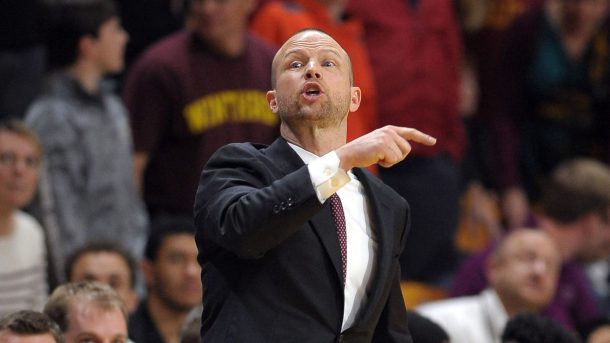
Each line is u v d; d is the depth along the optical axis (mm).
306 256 9383
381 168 22891
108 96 20609
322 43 9797
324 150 9742
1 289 18266
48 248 19031
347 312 9477
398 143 9133
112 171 20141
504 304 19578
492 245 21172
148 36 23922
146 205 20438
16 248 18500
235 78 20141
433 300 21891
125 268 17797
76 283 13727
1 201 18266
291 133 9820
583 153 25750
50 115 19875
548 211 22516
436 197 23094
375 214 9766
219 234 9156
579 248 22422
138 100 20141
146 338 17953
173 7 23984
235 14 19891
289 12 21328
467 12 25969
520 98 25844
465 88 26047
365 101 21812
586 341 20375
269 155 9727
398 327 9836
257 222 8977
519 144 25797
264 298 9297
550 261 19594
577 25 25500
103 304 13391
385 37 22875
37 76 22938
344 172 9094
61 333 11789
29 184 18391
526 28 25734
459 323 19406
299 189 9000
